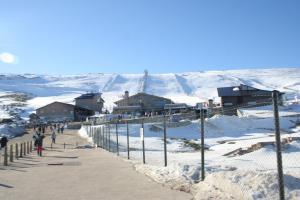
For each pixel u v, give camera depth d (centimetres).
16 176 1644
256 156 2670
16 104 15262
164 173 1353
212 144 4547
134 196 1106
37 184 1409
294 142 3111
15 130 6975
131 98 11506
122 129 5725
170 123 6119
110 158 2338
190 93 18875
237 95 8906
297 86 19425
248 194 880
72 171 1742
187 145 4372
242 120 6550
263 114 7131
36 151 3341
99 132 4428
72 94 19625
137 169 1623
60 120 10669
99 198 1109
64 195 1179
